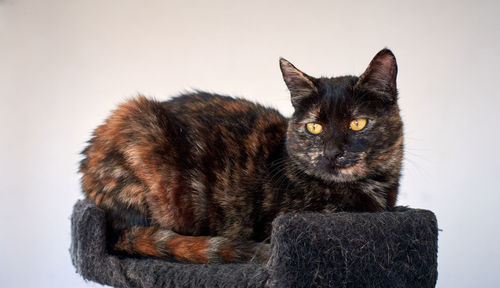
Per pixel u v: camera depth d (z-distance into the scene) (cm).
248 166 71
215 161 71
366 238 60
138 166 69
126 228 68
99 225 66
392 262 61
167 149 69
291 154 70
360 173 67
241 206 70
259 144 72
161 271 63
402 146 70
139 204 69
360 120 67
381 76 67
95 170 70
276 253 59
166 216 70
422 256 62
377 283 61
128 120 70
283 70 70
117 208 68
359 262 60
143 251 67
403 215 62
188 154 70
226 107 75
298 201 69
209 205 70
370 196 69
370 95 68
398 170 70
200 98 77
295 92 70
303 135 69
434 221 63
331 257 59
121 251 67
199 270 62
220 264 64
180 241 66
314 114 68
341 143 67
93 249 66
